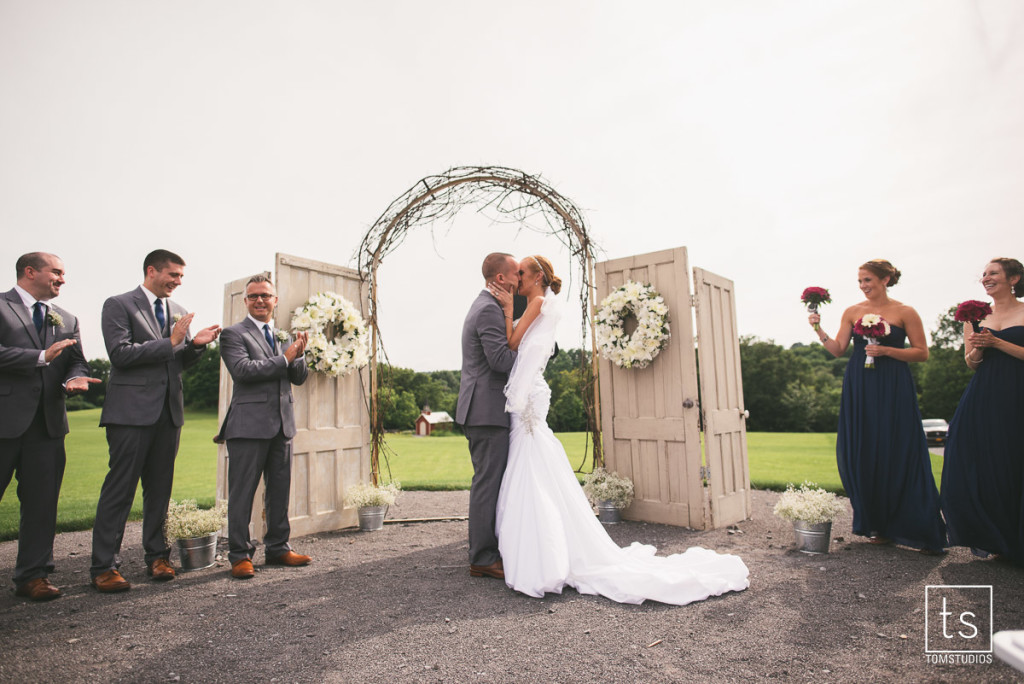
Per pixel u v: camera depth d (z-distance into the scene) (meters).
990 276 3.63
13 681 2.00
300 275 4.88
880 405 3.91
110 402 3.26
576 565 3.09
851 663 2.06
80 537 4.87
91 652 2.27
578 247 5.64
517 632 2.44
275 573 3.54
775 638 2.32
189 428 34.94
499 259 3.50
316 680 1.98
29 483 3.07
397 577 3.42
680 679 1.94
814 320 4.24
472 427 3.40
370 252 5.51
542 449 3.25
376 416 5.41
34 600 2.98
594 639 2.34
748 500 5.39
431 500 6.75
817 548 3.79
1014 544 3.41
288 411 3.77
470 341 3.47
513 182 5.41
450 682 1.95
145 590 3.19
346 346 4.92
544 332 3.34
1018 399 3.40
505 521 3.19
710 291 5.18
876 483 3.94
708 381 4.93
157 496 3.49
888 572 3.31
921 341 3.88
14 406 2.93
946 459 3.68
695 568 3.13
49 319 3.04
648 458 5.17
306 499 4.75
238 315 5.02
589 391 5.59
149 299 3.52
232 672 2.06
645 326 5.00
